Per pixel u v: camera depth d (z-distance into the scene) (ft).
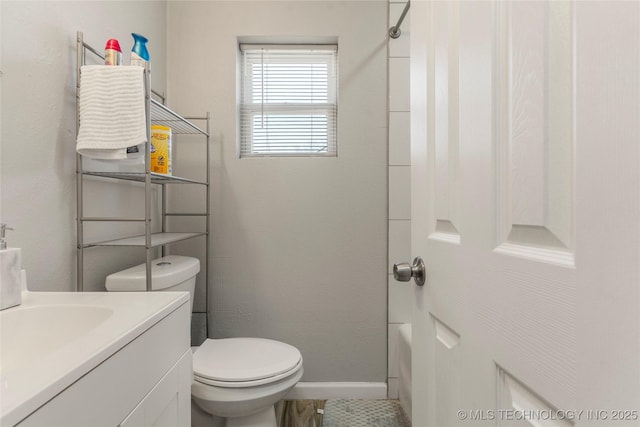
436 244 2.15
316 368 5.50
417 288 2.51
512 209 1.43
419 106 2.45
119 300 2.34
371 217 5.51
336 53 5.77
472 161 1.72
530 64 1.32
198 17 5.38
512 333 1.40
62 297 2.42
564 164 1.16
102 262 3.79
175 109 5.37
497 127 1.53
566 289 1.12
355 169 5.49
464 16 1.80
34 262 2.82
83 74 2.98
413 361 2.60
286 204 5.47
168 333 2.22
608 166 0.97
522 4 1.37
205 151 5.41
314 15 5.42
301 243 5.48
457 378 1.91
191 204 5.41
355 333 5.52
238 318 5.45
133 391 1.77
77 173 3.25
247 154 5.72
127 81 2.99
